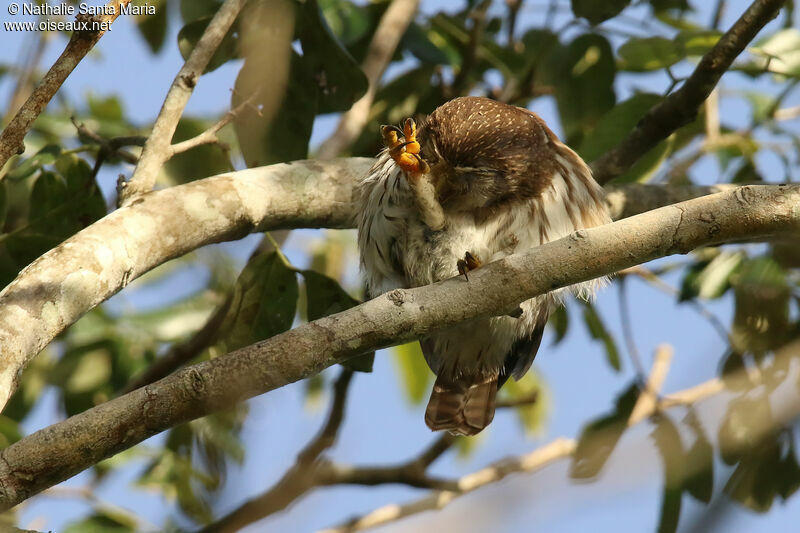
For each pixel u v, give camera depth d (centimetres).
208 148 855
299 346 556
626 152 870
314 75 832
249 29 821
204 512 895
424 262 775
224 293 1045
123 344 948
